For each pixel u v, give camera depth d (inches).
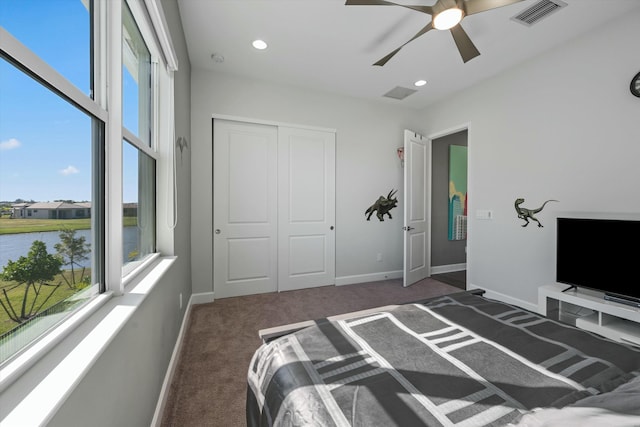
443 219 185.2
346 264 154.1
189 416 58.0
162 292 62.1
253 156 133.0
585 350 38.3
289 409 29.6
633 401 23.2
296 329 50.0
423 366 35.2
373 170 158.9
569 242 93.3
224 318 106.4
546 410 24.3
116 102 42.1
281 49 107.6
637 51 84.9
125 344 38.7
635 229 78.7
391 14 88.4
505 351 38.4
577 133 98.7
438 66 119.9
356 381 32.4
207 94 123.3
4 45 21.8
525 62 114.9
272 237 137.4
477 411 27.4
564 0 81.6
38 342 26.8
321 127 144.9
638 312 75.2
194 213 122.0
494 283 127.3
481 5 66.1
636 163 85.4
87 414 27.9
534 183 111.9
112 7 41.5
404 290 143.2
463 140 191.2
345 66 120.1
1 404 20.0
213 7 85.2
